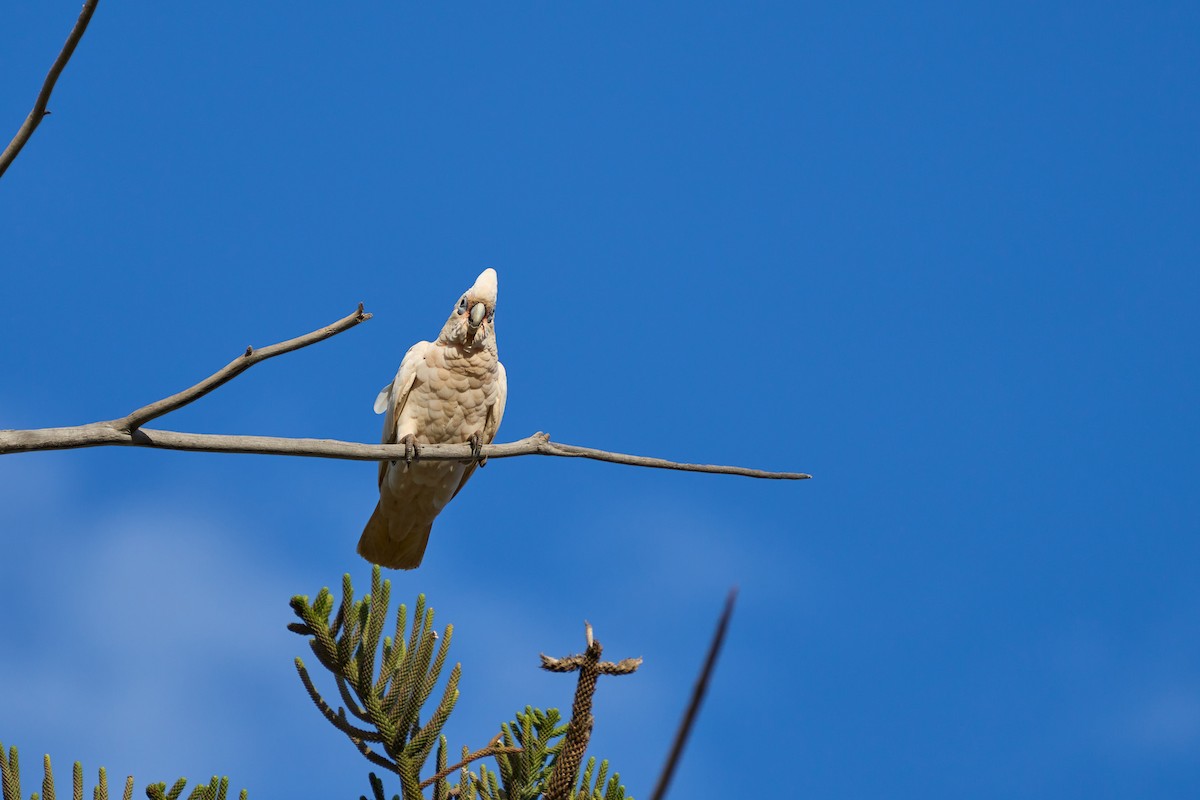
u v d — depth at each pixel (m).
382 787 11.11
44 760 9.99
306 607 10.99
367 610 11.19
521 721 11.35
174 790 10.17
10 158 7.51
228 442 8.82
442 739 11.16
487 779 11.02
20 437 8.00
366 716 11.03
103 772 10.10
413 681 11.06
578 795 10.55
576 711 8.70
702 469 10.67
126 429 8.33
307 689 11.12
